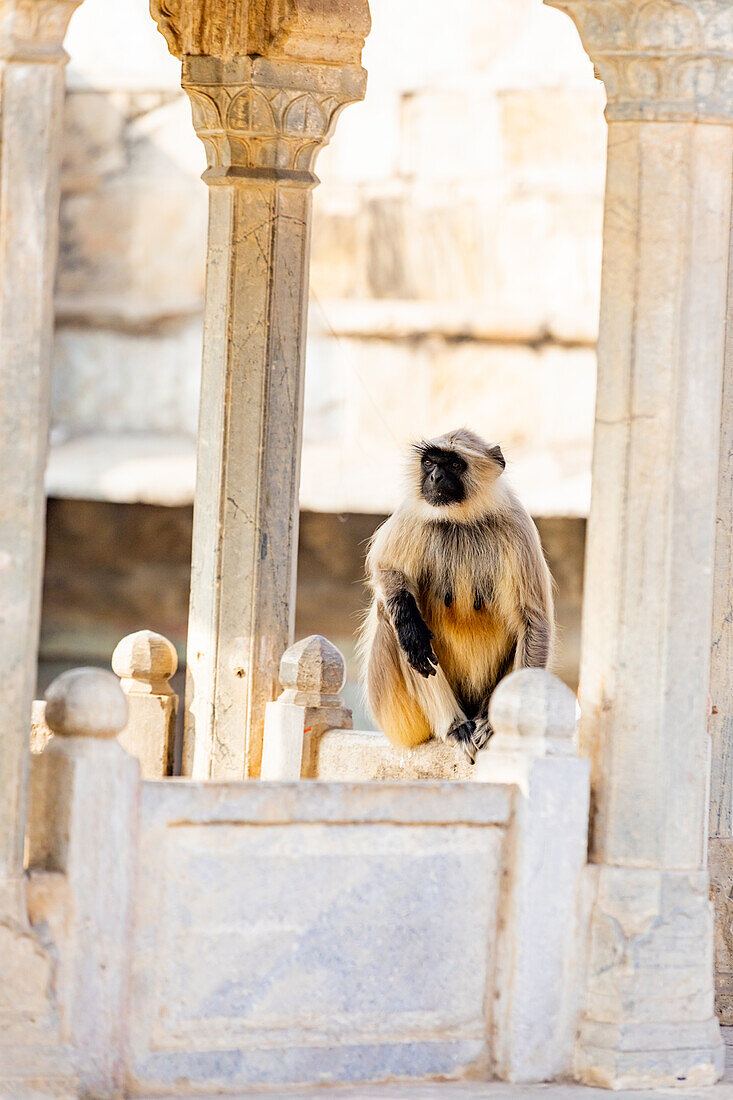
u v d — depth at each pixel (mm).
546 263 68250
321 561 63812
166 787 21281
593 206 68125
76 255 68938
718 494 28969
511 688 23672
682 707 23438
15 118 20641
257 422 32125
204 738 32312
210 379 32531
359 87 32531
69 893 20562
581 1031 23078
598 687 23750
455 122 68812
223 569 32219
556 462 65688
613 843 23375
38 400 20734
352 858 22297
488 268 68562
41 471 20828
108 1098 20672
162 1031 21297
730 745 28969
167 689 34531
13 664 20453
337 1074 22125
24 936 20141
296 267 32375
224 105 31984
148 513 64438
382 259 68938
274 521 32281
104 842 20766
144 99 68812
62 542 64250
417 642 30578
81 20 68938
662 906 23141
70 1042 20469
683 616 23406
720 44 23109
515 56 68750
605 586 23672
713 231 23453
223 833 21594
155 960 21234
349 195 69062
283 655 32188
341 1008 22250
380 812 22359
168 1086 21250
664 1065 22875
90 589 64250
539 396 67250
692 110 23094
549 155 68500
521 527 31578
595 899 23234
